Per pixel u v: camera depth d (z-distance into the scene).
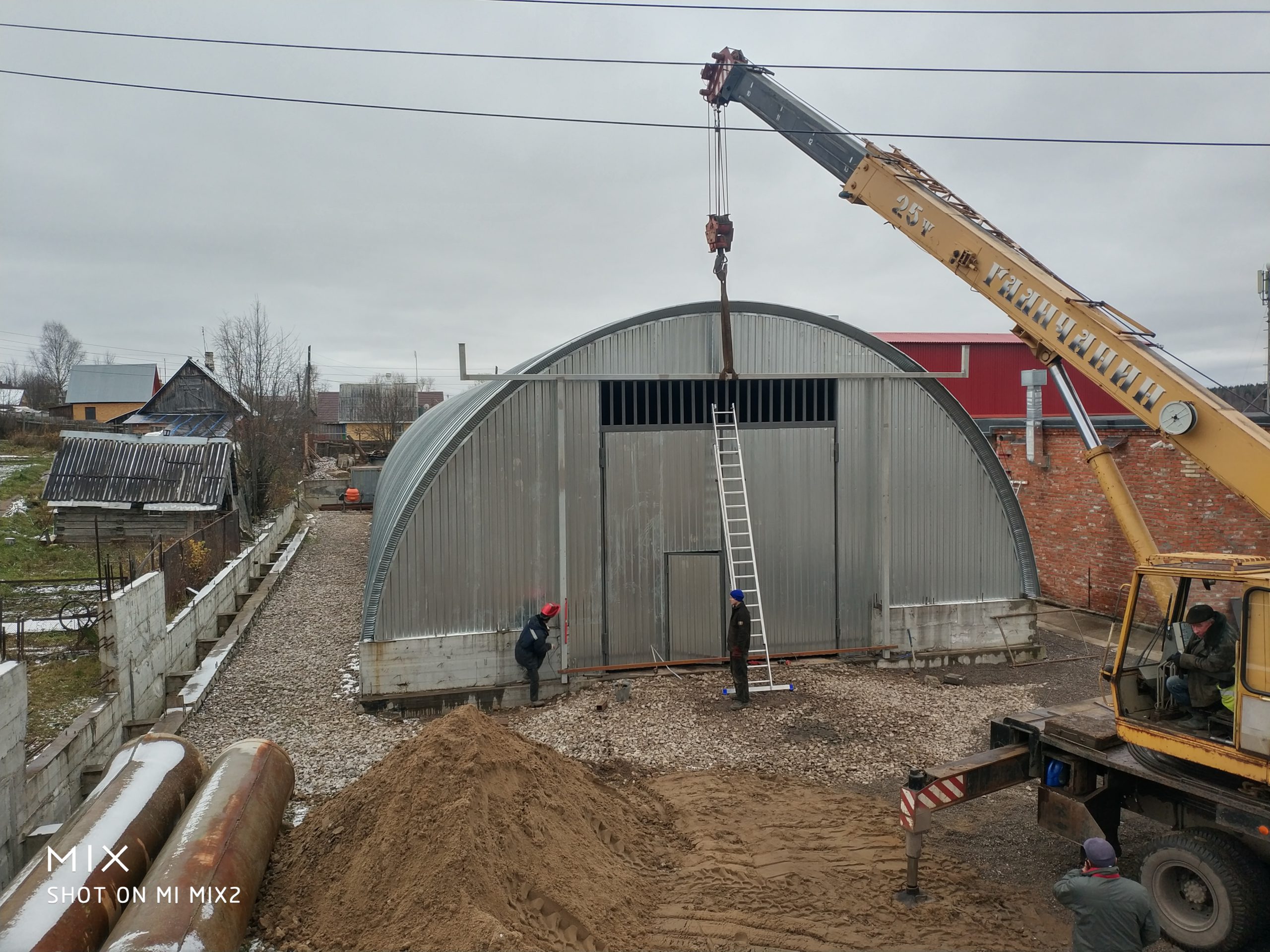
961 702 11.60
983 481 13.87
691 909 6.33
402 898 5.55
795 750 9.86
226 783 6.76
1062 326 8.50
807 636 13.15
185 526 20.97
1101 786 7.20
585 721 10.67
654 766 9.43
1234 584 6.04
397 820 6.13
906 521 13.55
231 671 12.96
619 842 7.16
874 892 6.70
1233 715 6.07
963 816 8.32
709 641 12.72
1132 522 8.12
